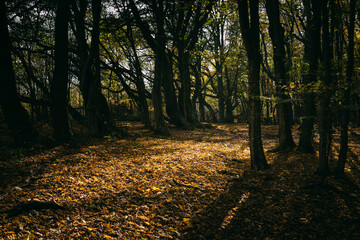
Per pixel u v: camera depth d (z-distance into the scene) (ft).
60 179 21.09
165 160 31.78
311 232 16.01
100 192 19.34
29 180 20.04
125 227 15.46
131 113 97.25
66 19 36.45
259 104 28.81
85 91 47.70
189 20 78.02
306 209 18.92
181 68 77.30
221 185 24.31
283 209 19.17
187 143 48.67
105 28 60.13
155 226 16.19
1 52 32.40
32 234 13.05
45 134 44.04
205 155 36.55
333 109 22.86
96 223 15.37
